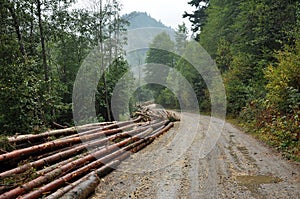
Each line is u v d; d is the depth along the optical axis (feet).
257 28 50.80
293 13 45.47
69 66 75.51
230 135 35.42
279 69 33.58
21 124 32.99
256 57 55.01
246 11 56.13
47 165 18.01
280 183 15.85
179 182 16.89
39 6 53.26
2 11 46.32
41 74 50.34
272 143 27.45
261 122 37.58
